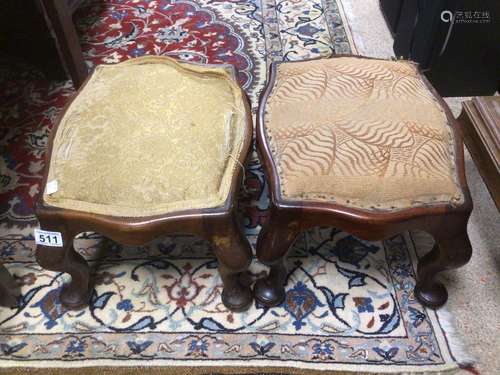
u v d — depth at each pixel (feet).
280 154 2.78
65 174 2.71
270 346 3.10
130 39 5.81
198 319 3.25
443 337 3.13
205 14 6.22
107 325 3.22
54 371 3.01
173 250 3.66
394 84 3.15
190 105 3.02
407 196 2.61
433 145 2.77
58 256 2.86
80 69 5.00
